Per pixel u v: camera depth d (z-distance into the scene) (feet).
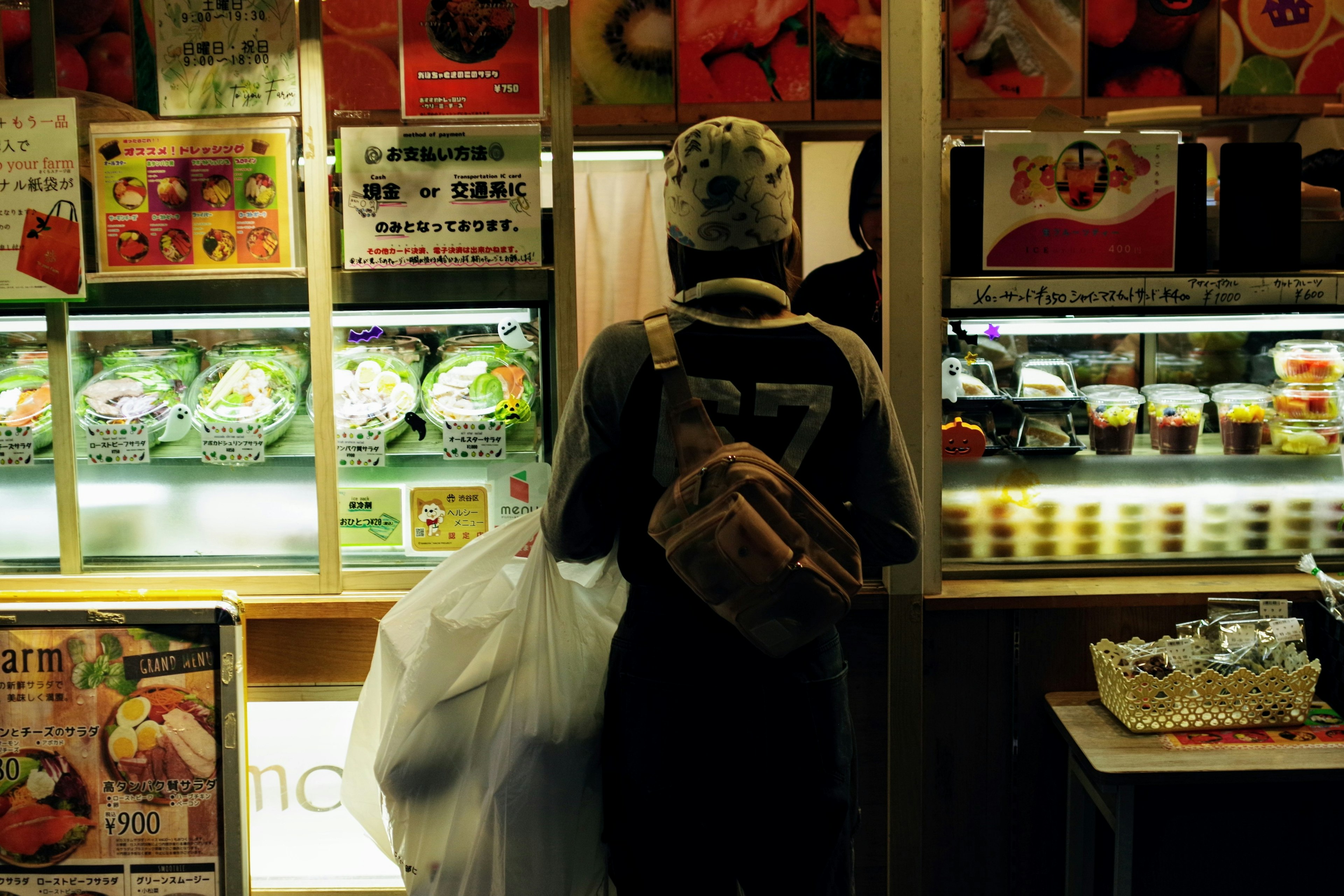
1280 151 6.72
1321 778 5.53
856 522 4.91
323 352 6.57
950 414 7.04
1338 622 6.39
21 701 6.17
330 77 9.10
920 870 6.80
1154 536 7.07
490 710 5.30
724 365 4.45
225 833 6.25
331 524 6.66
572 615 5.43
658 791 4.60
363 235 6.50
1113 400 7.13
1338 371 7.07
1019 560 7.07
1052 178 6.59
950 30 9.51
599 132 9.84
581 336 10.66
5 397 6.84
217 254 6.56
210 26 6.44
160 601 6.18
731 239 4.54
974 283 6.54
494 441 6.66
